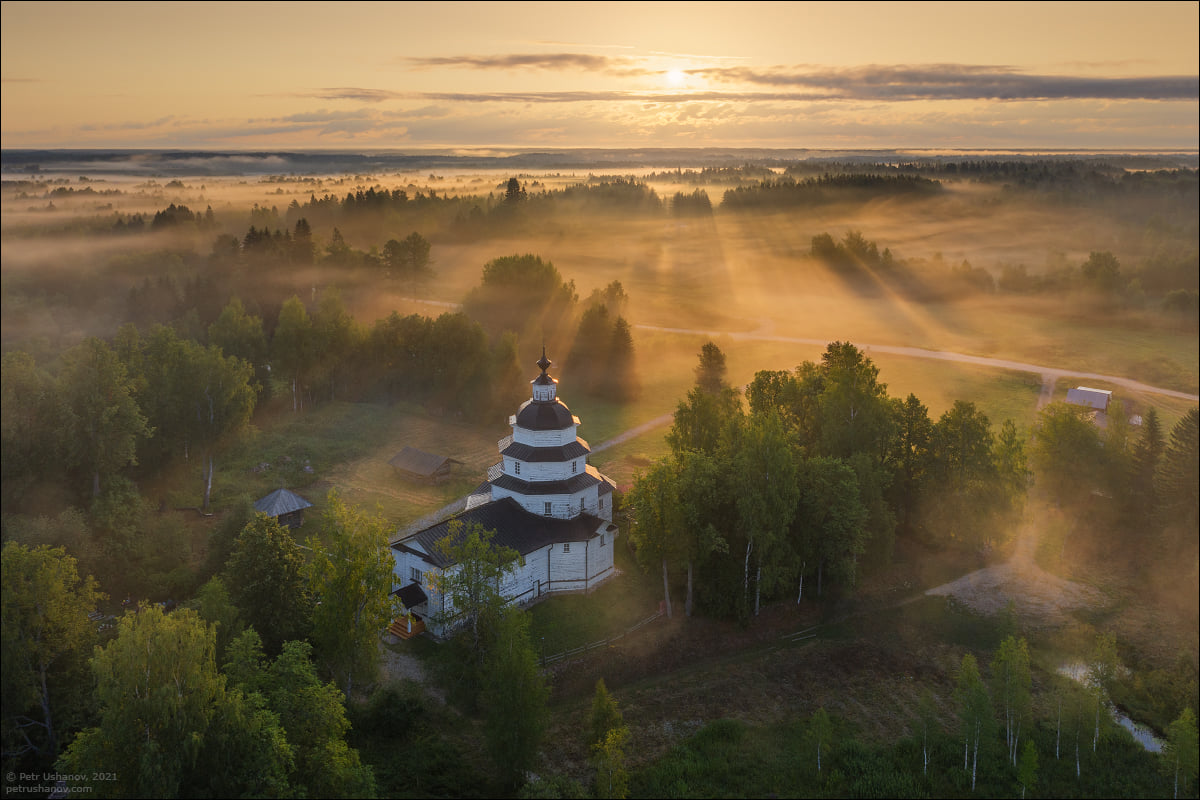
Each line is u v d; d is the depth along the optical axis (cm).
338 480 11344
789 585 8281
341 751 5262
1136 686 7588
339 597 6278
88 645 6222
